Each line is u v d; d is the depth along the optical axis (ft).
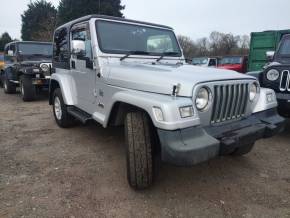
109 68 12.64
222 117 10.33
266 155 14.53
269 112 11.93
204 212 9.61
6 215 9.25
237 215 9.45
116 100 11.25
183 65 12.96
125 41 14.17
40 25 103.24
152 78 10.36
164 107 8.85
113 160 13.69
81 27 14.94
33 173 12.28
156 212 9.59
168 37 15.89
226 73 10.93
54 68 19.93
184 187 11.21
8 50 37.09
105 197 10.43
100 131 18.31
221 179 11.89
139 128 10.07
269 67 16.35
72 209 9.66
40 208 9.68
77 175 12.11
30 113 24.36
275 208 9.84
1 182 11.45
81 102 15.90
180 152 8.63
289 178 12.01
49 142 16.35
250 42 39.14
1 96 35.47
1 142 16.40
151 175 10.33
